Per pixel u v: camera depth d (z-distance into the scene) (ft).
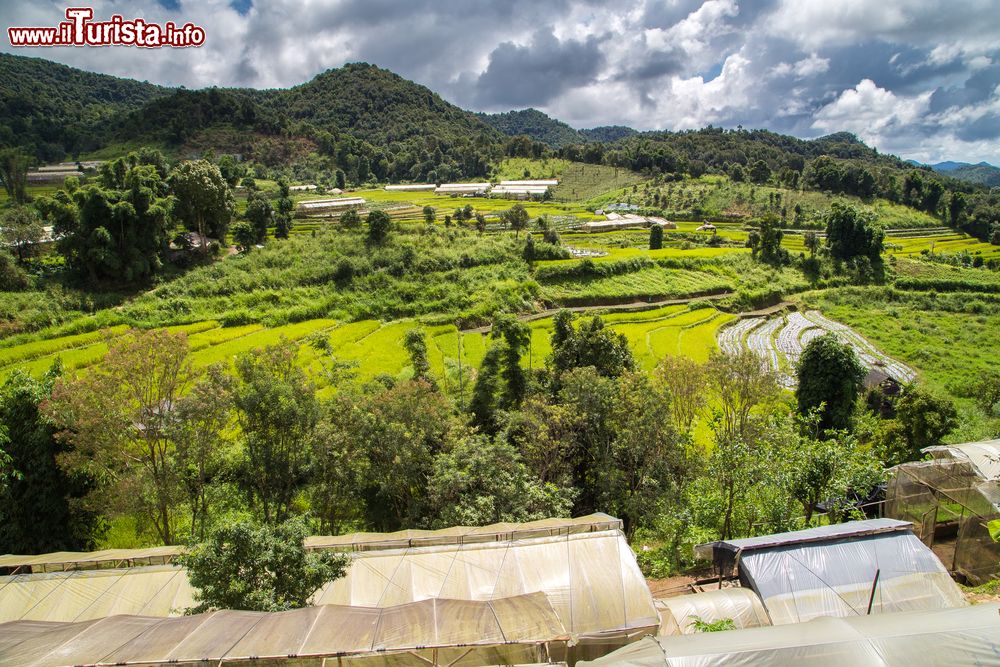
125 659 41.70
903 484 84.58
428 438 111.75
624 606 61.87
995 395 195.83
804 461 88.53
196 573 53.21
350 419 102.68
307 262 258.37
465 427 121.60
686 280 323.57
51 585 67.51
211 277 235.81
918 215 535.19
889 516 86.28
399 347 203.92
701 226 465.47
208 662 41.70
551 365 162.20
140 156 430.61
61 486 95.09
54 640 44.62
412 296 250.37
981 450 85.81
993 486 74.74
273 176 561.02
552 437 121.90
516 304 258.37
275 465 100.22
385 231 287.48
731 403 106.52
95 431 84.99
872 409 179.93
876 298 346.13
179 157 555.69
